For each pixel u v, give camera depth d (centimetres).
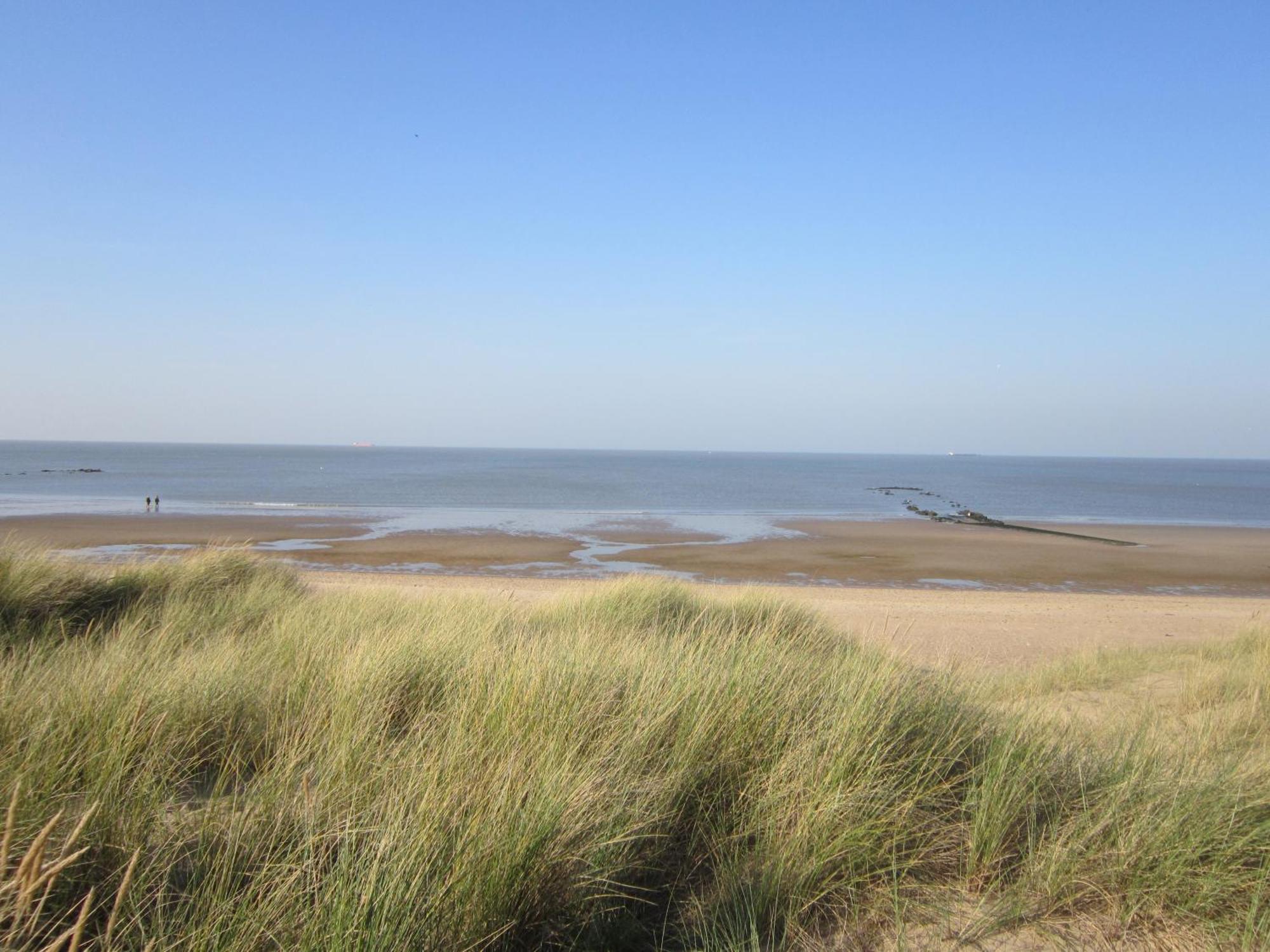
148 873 234
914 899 269
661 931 248
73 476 9706
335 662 468
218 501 5925
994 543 3919
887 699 396
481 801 261
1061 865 276
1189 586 2734
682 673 423
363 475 11094
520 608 979
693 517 5334
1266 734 514
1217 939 250
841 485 10644
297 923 214
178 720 356
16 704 335
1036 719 420
